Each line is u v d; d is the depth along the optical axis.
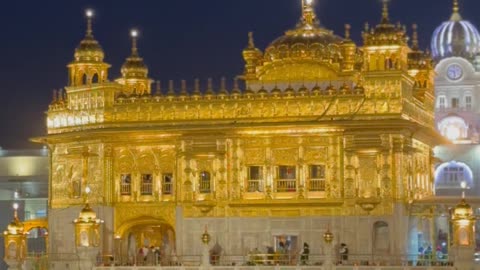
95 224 64.94
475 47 111.88
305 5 72.75
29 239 82.44
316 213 64.88
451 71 108.31
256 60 72.06
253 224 65.94
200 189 67.19
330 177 64.88
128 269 63.41
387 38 64.62
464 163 98.31
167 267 62.84
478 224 84.25
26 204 87.88
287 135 65.62
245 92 66.88
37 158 93.75
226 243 66.19
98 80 71.75
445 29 112.75
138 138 68.81
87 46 72.12
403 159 64.25
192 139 67.25
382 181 63.81
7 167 93.81
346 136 64.50
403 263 61.72
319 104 65.44
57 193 72.06
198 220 66.94
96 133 69.12
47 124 73.38
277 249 65.00
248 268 61.22
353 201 64.25
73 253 67.69
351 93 65.00
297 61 69.94
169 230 71.38
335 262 61.72
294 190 65.50
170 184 68.25
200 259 65.44
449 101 107.94
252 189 66.31
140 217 68.75
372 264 61.41
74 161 71.00
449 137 105.75
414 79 73.69
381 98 64.50
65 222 70.69
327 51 70.06
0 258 77.19
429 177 74.44
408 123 63.81
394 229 63.47
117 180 69.50
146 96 69.00
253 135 66.25
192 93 68.00
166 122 68.19
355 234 64.06
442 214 66.00
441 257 63.66
